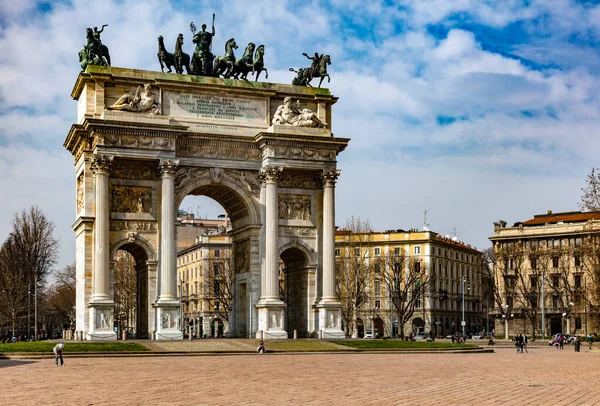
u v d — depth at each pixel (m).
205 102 105.25
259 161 106.81
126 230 100.62
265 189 105.75
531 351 118.38
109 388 48.22
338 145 107.56
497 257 191.50
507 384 51.34
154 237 101.62
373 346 98.06
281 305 103.69
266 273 104.50
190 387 48.66
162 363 73.50
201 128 104.25
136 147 99.38
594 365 74.19
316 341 99.69
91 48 102.88
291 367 67.50
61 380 54.25
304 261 110.25
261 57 109.25
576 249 178.88
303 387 48.62
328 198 107.44
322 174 107.44
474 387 49.03
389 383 51.59
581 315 190.25
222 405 39.44
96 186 98.12
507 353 107.44
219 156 105.12
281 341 98.94
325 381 52.91
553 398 42.94
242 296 110.75
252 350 90.31
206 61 107.31
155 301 100.38
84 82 101.00
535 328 181.75
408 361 78.38
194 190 108.00
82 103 103.50
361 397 43.03
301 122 107.44
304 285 110.06
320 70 112.06
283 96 109.56
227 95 106.44
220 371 62.50
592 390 47.44
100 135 97.81
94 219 99.31
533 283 181.12
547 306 196.50
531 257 182.88
